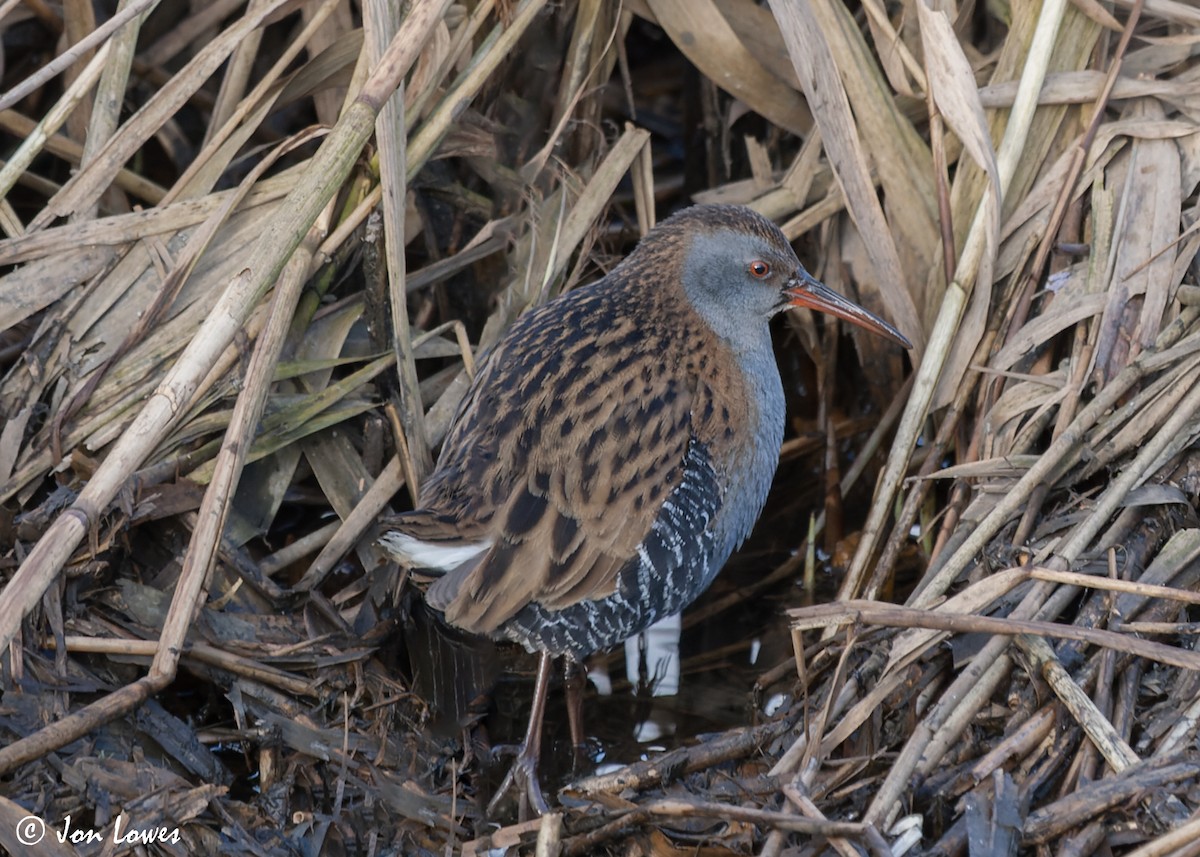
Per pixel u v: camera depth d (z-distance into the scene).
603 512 7.93
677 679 9.04
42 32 11.24
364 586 8.77
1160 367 8.73
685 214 8.88
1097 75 9.63
